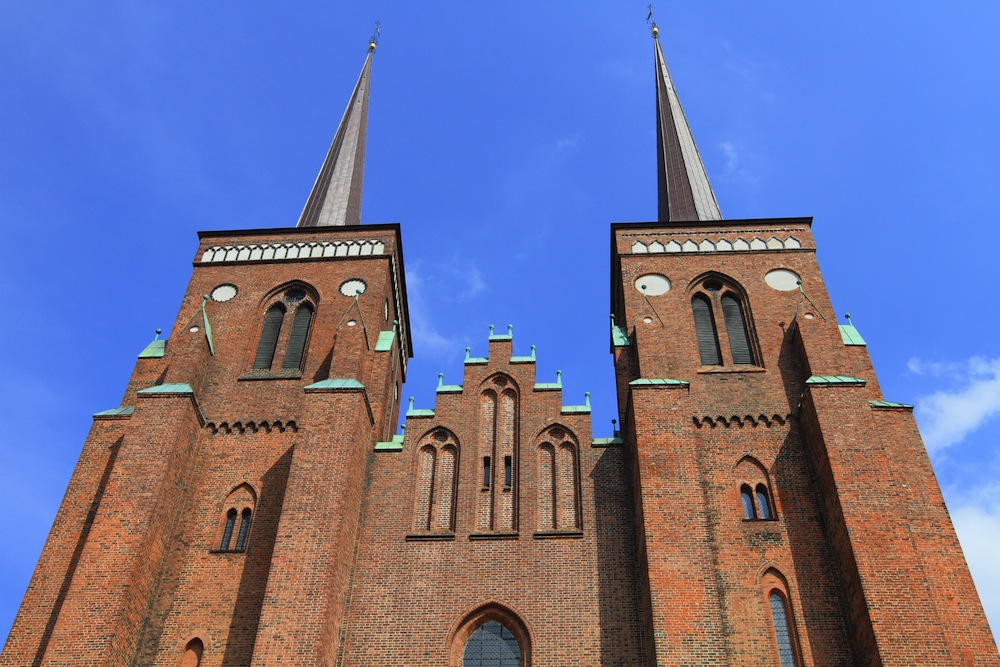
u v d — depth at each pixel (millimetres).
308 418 37312
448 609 33844
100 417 39281
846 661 31312
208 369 42312
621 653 32281
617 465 37938
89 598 31703
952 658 29453
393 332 46062
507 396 41156
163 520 35250
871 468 34062
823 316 41531
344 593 34062
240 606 34156
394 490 38031
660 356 39875
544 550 35375
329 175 59375
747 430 38250
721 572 33781
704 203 54531
